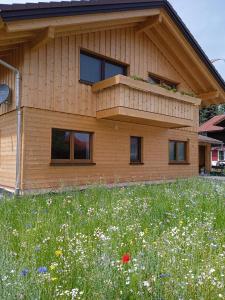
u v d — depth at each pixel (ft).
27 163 29.58
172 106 39.45
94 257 9.06
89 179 34.65
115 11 33.09
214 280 7.44
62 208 18.01
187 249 9.68
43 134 30.89
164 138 44.91
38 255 9.59
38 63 30.53
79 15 29.48
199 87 50.42
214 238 11.21
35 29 26.91
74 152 33.94
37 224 13.46
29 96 29.86
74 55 33.76
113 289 6.91
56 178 31.71
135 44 41.09
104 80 33.83
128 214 15.52
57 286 7.25
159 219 14.97
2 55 32.19
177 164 46.93
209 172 69.77
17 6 24.49
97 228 12.77
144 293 6.81
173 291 6.78
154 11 38.34
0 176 33.63
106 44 37.27
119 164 38.09
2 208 17.66
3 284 6.63
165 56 45.60
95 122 35.63
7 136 32.35
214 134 89.10
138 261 8.05
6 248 9.66
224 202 18.58
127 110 33.30
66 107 32.86
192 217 14.94
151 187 28.02
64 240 11.31
